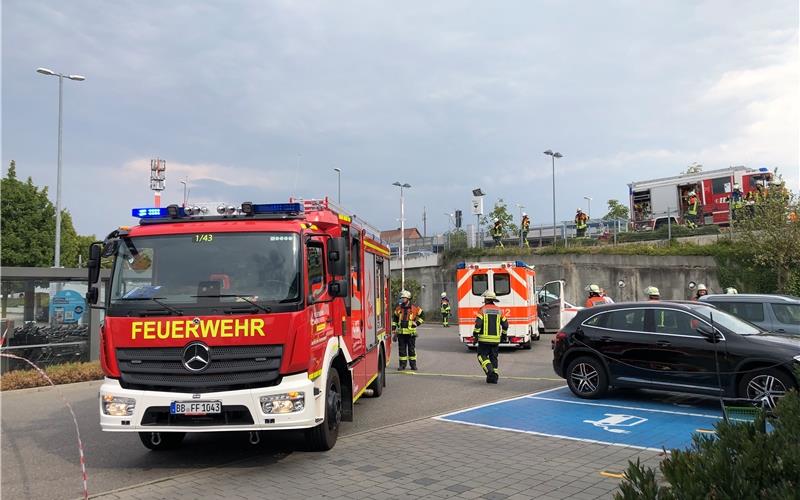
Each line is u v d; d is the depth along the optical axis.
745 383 8.74
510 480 5.81
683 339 9.39
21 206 36.38
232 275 6.32
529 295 20.14
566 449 6.99
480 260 33.97
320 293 6.85
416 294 36.53
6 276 13.71
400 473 6.10
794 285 25.89
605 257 31.08
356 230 8.96
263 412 5.90
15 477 6.40
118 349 6.14
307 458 6.75
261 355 6.02
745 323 9.55
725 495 2.54
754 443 3.09
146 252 6.50
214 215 6.96
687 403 9.88
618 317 10.21
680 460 2.93
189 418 5.95
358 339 8.84
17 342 13.96
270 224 6.62
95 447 7.72
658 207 34.59
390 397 11.07
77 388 12.98
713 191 32.38
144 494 5.63
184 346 6.03
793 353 8.44
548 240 34.44
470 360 17.50
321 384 6.51
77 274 14.84
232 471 6.35
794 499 2.44
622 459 6.53
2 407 10.79
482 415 9.12
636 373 9.79
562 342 10.70
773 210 26.22
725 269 28.84
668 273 29.98
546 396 10.77
